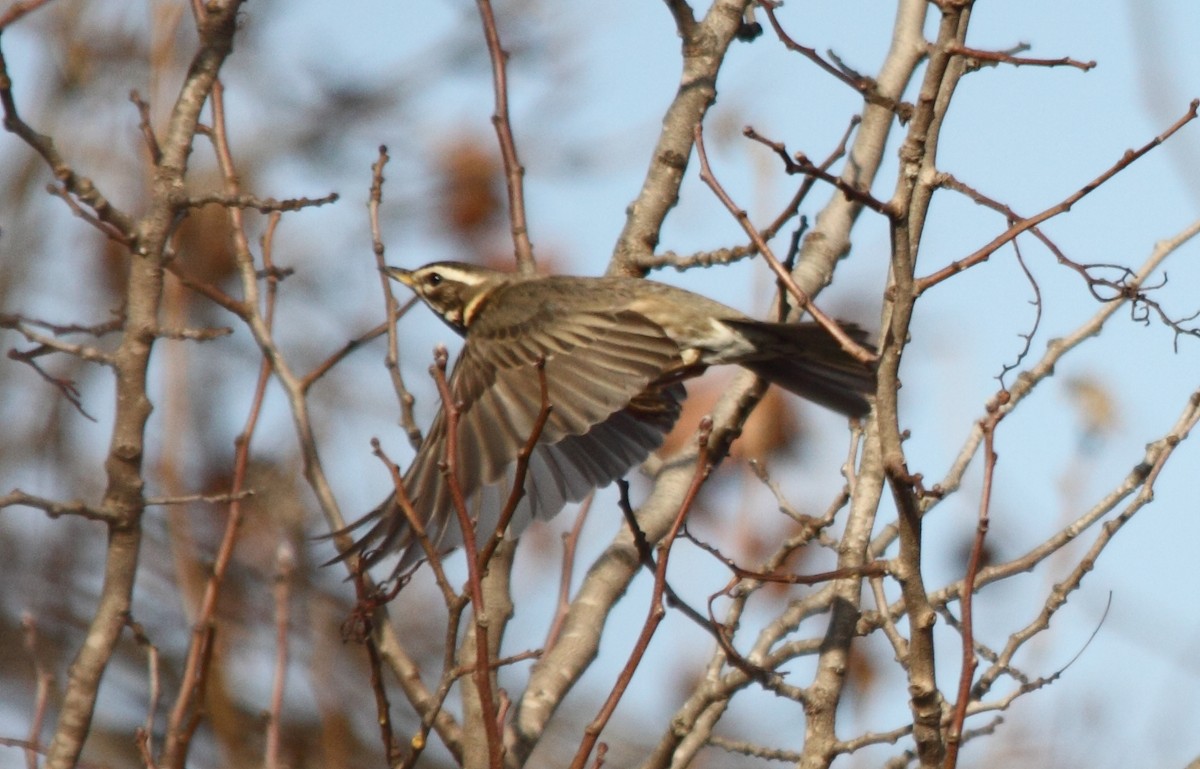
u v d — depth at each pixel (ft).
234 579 46.93
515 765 32.32
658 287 36.29
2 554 50.37
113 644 30.99
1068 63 26.32
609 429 34.63
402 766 27.91
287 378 36.76
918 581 25.61
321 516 47.24
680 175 38.29
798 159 25.66
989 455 25.04
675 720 30.81
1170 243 33.45
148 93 47.44
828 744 29.58
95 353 31.55
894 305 25.85
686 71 38.91
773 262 26.81
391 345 36.42
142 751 30.48
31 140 30.66
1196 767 28.58
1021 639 30.76
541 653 27.55
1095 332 33.88
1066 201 26.66
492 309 36.94
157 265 31.96
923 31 40.86
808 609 33.14
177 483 39.55
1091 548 30.99
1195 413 31.55
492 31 40.01
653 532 35.50
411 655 51.88
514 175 39.42
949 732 24.20
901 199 25.77
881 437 25.46
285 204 32.35
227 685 38.65
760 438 40.52
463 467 32.48
